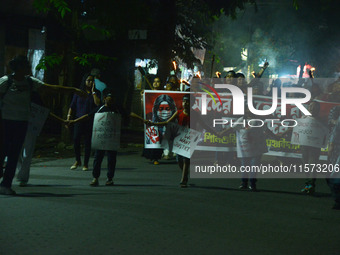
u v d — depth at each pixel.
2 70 15.52
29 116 7.75
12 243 4.91
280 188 9.17
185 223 6.02
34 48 16.58
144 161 12.89
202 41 19.22
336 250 5.03
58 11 14.12
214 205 7.25
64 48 17.45
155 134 12.16
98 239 5.15
